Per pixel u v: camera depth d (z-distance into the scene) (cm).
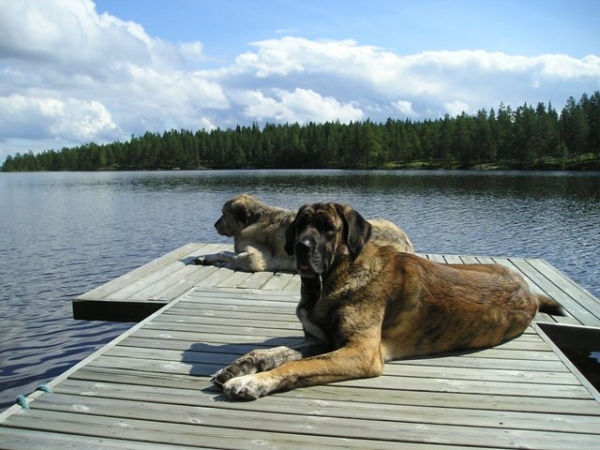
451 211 2820
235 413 359
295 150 11994
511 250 1727
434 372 434
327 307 440
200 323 573
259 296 700
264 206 948
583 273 1409
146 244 1816
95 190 5138
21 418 352
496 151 9444
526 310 521
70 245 1792
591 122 8681
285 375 390
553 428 343
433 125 11281
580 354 755
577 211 2808
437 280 466
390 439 327
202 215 2730
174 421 349
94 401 378
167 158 13712
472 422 350
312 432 334
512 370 441
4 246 1767
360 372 411
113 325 912
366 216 2598
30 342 830
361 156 10825
